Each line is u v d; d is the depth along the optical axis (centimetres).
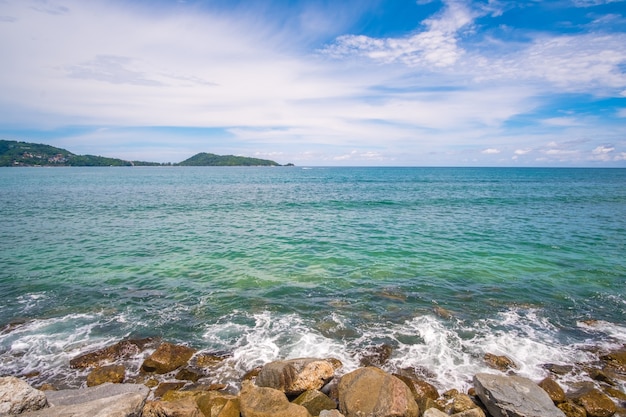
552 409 791
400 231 2833
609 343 1178
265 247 2303
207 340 1181
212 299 1493
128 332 1229
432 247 2330
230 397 843
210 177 12769
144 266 1900
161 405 762
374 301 1483
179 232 2747
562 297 1541
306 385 892
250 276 1755
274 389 840
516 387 855
